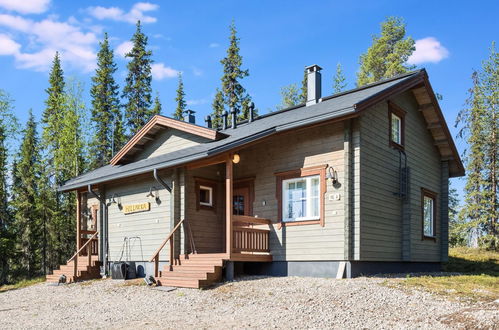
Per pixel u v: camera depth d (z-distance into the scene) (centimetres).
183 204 1359
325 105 1376
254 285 1112
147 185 1506
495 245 2525
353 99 1266
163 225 1434
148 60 3697
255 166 1429
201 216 1409
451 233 3036
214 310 908
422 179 1598
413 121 1577
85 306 1062
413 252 1460
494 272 1662
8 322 947
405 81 1384
